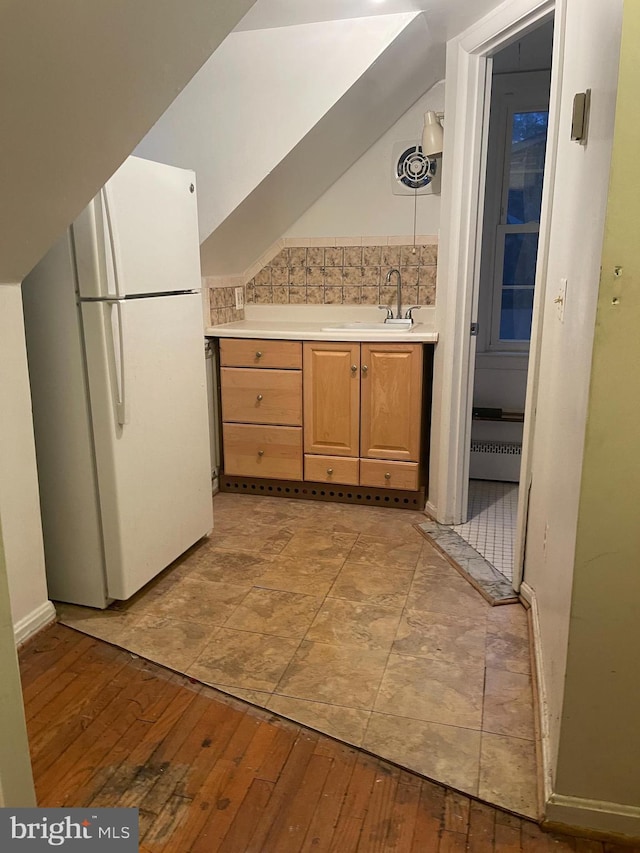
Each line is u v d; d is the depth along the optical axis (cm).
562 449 169
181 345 258
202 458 281
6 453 203
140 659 208
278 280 385
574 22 186
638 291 119
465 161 274
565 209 189
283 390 335
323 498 349
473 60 264
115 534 229
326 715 181
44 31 122
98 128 158
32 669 203
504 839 142
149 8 135
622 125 114
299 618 231
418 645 213
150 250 234
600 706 136
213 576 262
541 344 222
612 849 140
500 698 188
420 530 307
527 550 237
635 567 128
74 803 151
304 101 291
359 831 144
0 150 144
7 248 180
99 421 221
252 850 140
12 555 208
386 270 368
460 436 302
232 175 306
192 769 162
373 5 257
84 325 215
